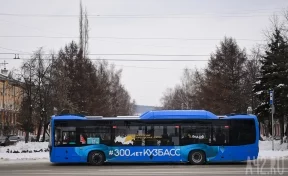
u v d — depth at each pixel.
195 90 59.16
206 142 23.75
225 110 45.09
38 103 42.66
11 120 69.31
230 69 46.81
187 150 23.61
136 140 23.69
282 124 39.88
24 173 18.59
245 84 48.38
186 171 19.03
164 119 23.86
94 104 49.47
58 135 23.75
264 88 39.19
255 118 24.05
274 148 36.41
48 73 42.88
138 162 25.47
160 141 23.70
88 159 23.59
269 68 38.41
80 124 23.83
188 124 23.86
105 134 23.78
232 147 23.73
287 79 37.09
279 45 39.03
